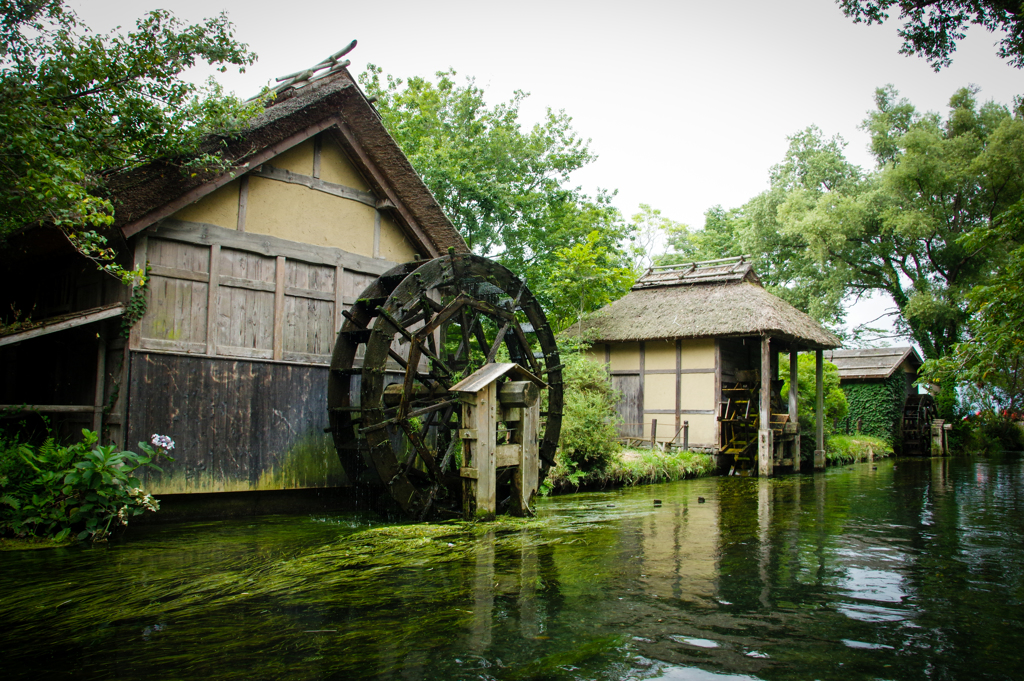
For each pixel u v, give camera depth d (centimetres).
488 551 561
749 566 517
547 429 930
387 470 717
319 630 351
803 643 342
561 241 1956
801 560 543
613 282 1809
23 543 546
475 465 711
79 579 442
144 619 366
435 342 910
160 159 655
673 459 1377
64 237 668
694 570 500
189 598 405
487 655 317
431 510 757
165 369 670
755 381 1600
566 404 1151
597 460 1136
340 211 838
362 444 758
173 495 675
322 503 808
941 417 2741
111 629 348
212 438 700
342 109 813
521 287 914
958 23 905
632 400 1697
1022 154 2223
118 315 646
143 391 654
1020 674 304
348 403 788
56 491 566
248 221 745
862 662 317
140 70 603
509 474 800
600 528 689
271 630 350
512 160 1888
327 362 809
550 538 625
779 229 2942
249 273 743
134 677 286
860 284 2770
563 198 1975
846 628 367
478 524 691
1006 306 766
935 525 748
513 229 1875
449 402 782
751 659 318
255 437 735
